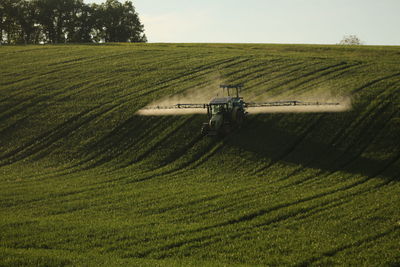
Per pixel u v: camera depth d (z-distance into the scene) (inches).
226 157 1793.8
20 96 2632.9
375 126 1923.0
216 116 1780.3
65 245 1029.2
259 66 2989.7
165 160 1829.5
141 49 3885.3
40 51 3951.8
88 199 1427.2
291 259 935.7
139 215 1258.0
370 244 1000.2
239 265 903.7
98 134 2105.1
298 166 1670.8
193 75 2851.9
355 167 1631.4
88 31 7145.7
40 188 1566.2
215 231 1108.5
